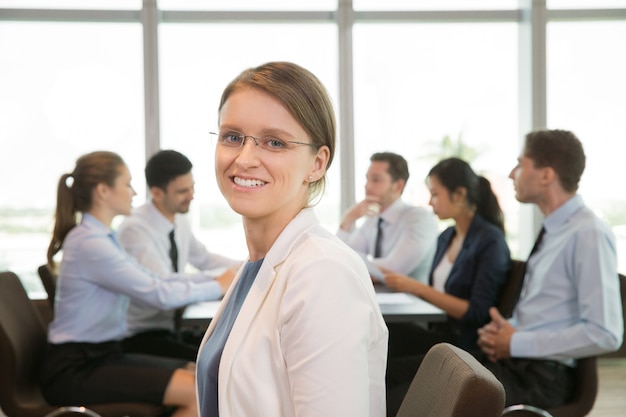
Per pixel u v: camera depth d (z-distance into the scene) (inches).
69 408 92.3
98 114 206.8
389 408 94.2
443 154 216.7
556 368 95.3
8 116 204.8
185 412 100.1
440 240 141.6
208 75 210.1
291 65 47.7
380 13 211.6
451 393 39.4
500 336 97.9
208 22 209.8
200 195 206.8
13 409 96.6
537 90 210.1
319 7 211.3
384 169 161.0
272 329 43.9
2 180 205.0
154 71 204.8
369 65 214.5
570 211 100.9
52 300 134.3
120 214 112.3
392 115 215.3
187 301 115.5
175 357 128.4
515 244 219.0
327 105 48.6
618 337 93.9
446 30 215.5
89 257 105.5
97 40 206.1
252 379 43.6
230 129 47.4
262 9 209.6
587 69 215.2
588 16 211.9
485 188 131.9
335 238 47.5
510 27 217.2
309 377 40.2
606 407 164.6
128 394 100.0
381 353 44.0
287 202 48.6
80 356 103.2
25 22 203.8
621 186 216.2
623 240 217.0
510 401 92.1
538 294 101.1
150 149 205.8
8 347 96.1
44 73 205.0
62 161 206.7
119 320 109.9
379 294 129.9
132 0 205.2
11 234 205.8
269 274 46.0
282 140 46.8
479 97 216.7
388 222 162.9
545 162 100.9
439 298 126.4
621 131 216.2
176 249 142.6
